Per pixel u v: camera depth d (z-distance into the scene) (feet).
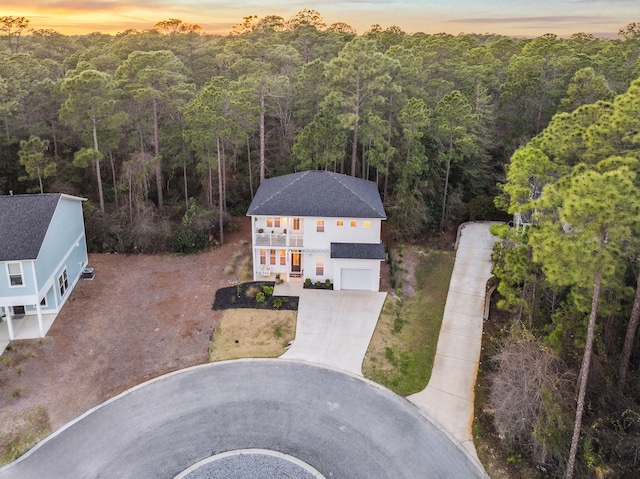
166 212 122.72
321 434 58.54
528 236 62.08
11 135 124.26
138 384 67.26
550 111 138.10
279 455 55.16
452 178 134.41
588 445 54.60
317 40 197.26
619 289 58.13
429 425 60.64
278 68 159.53
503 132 138.41
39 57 191.01
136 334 78.95
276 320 82.48
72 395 65.00
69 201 91.35
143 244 109.29
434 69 152.97
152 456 54.90
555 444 53.31
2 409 61.98
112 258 107.14
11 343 75.20
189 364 71.72
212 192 127.34
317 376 69.26
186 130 114.01
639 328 63.52
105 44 216.74
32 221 79.00
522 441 57.11
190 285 95.14
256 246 93.81
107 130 115.75
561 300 74.13
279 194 95.55
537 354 57.67
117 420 60.49
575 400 57.93
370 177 135.13
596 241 48.24
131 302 88.63
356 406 63.57
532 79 139.13
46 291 78.59
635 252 54.34
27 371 69.26
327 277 94.94
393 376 69.97
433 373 71.00
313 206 92.73
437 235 122.52
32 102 128.36
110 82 112.98
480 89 135.33
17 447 56.34
